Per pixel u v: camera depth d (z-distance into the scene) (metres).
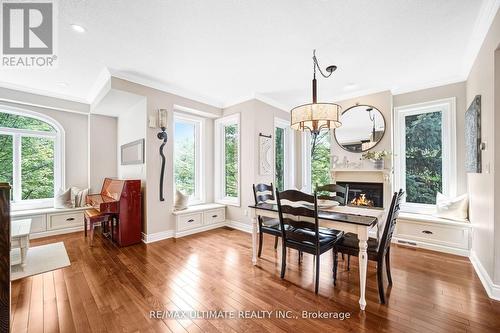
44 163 4.12
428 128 3.57
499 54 1.92
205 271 2.50
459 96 3.23
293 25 2.08
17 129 3.85
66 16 1.95
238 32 2.19
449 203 3.13
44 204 4.05
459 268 2.55
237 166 4.45
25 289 2.12
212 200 4.85
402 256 2.90
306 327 1.62
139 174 3.67
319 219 2.14
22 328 1.60
